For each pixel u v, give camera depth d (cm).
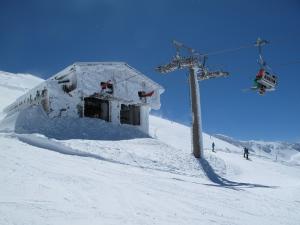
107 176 1427
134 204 1065
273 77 1850
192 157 2453
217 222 1015
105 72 2908
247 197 1517
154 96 3309
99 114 3105
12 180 1074
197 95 2584
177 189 1430
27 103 3170
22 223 736
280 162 4472
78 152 1853
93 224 803
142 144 2520
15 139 1842
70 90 2806
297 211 1342
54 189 1065
